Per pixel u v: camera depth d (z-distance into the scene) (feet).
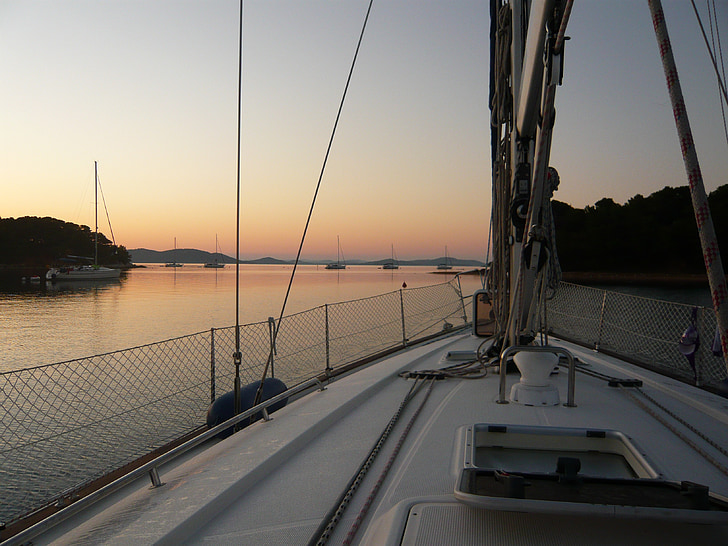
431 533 4.86
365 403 10.39
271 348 10.32
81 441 15.85
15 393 22.21
